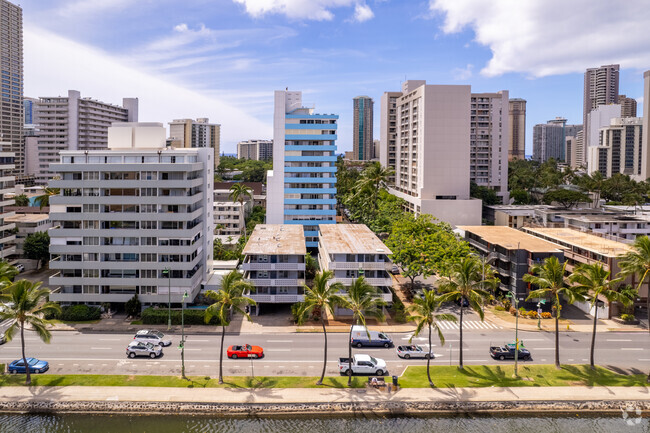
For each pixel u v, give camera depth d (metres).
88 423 54.91
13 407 55.84
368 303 59.94
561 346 74.38
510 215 148.62
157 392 58.72
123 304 87.62
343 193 193.12
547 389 60.78
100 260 83.56
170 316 81.31
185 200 83.81
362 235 103.44
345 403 57.19
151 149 89.50
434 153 157.38
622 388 61.09
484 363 67.81
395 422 55.75
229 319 84.38
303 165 133.88
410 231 102.50
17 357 67.69
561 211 146.00
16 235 118.25
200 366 66.00
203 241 94.00
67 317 81.44
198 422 55.25
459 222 151.25
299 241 96.00
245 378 62.69
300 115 132.75
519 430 54.59
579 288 67.12
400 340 76.56
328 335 78.25
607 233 121.81
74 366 65.31
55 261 83.31
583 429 54.81
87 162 86.19
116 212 83.75
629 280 88.56
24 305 59.09
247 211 175.75
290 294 85.62
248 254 85.88
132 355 68.31
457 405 57.31
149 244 84.00
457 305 94.25
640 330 81.62
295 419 55.94
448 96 156.25
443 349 72.94
